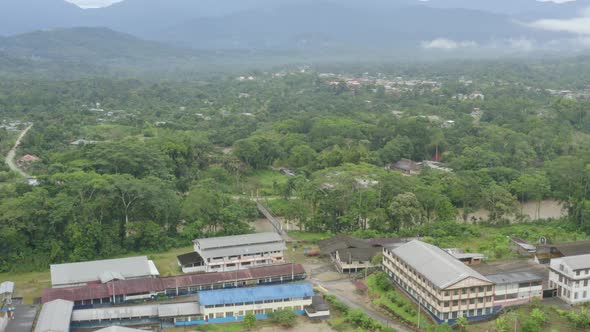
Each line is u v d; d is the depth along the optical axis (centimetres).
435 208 16100
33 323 9412
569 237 14325
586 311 9750
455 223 15138
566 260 10612
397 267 11481
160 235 14050
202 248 12638
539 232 14812
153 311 10056
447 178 18150
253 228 15150
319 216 15325
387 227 15175
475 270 11169
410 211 14900
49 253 13012
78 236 13025
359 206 15488
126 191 14012
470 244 14162
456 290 9788
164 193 14725
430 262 10662
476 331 9519
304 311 10494
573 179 16988
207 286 11400
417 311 10350
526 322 9225
